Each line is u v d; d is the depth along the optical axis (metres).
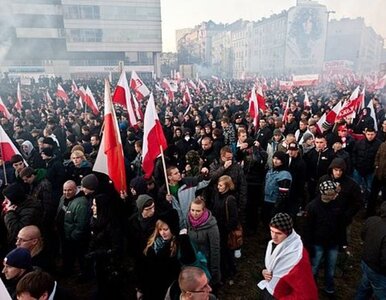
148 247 3.68
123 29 65.69
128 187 6.43
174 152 7.84
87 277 5.13
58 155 7.31
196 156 6.40
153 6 66.50
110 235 4.15
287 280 3.16
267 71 74.62
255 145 6.44
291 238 3.26
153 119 5.34
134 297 4.68
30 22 60.28
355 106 9.80
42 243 3.88
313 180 6.97
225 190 4.82
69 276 5.24
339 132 8.01
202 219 4.17
